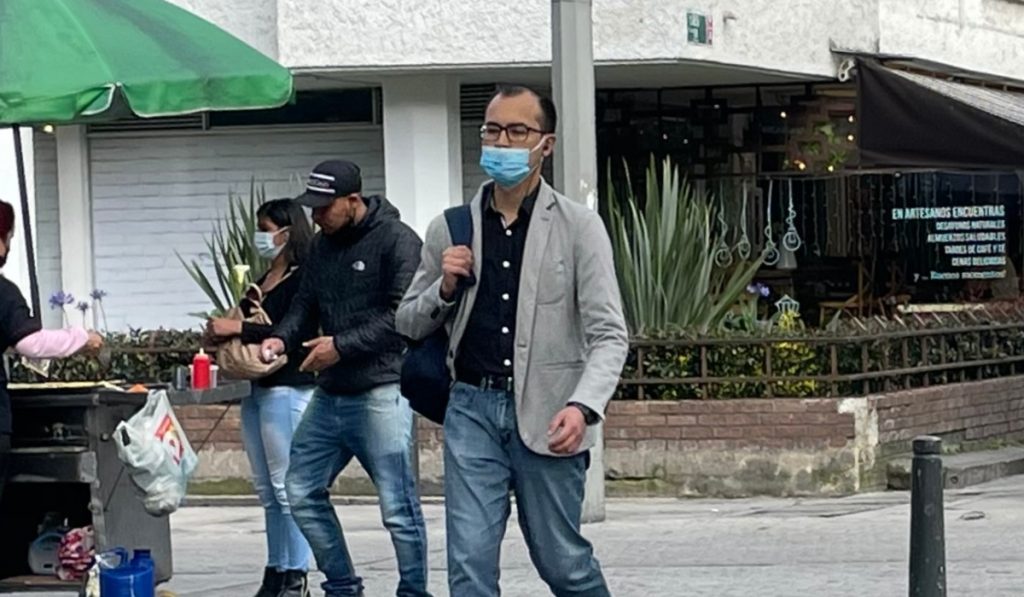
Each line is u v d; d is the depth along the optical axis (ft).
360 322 28.71
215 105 27.55
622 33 54.90
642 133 64.39
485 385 22.24
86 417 26.86
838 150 63.52
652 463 47.50
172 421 26.96
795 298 65.31
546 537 22.26
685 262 49.73
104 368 47.67
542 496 22.15
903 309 62.54
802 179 64.75
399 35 56.13
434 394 22.63
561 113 41.22
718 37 55.88
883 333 48.65
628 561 37.70
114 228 62.28
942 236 67.00
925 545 24.16
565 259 22.08
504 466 22.30
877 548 38.65
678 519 43.91
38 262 62.28
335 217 28.66
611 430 47.60
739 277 51.75
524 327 22.03
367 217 28.81
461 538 22.15
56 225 62.39
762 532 41.45
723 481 47.26
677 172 55.83
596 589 22.63
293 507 29.35
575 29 41.16
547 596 33.45
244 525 45.21
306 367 28.63
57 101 25.90
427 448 48.01
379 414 28.68
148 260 62.23
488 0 55.72
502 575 35.96
